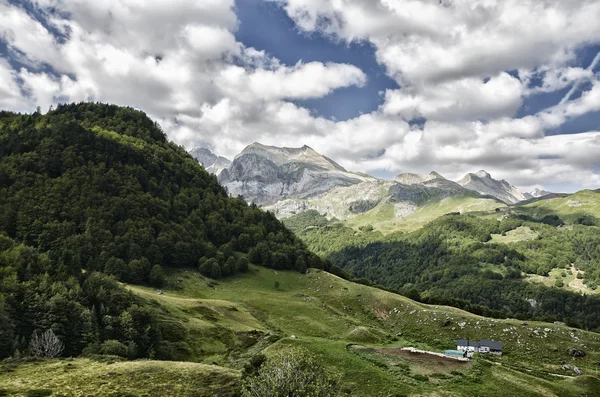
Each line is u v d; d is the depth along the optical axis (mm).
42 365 68000
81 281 114312
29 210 169000
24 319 87375
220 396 57375
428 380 75062
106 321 93625
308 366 51312
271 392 45000
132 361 74000
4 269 104625
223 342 102688
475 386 73625
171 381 61438
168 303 118062
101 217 181500
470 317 136750
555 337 120938
